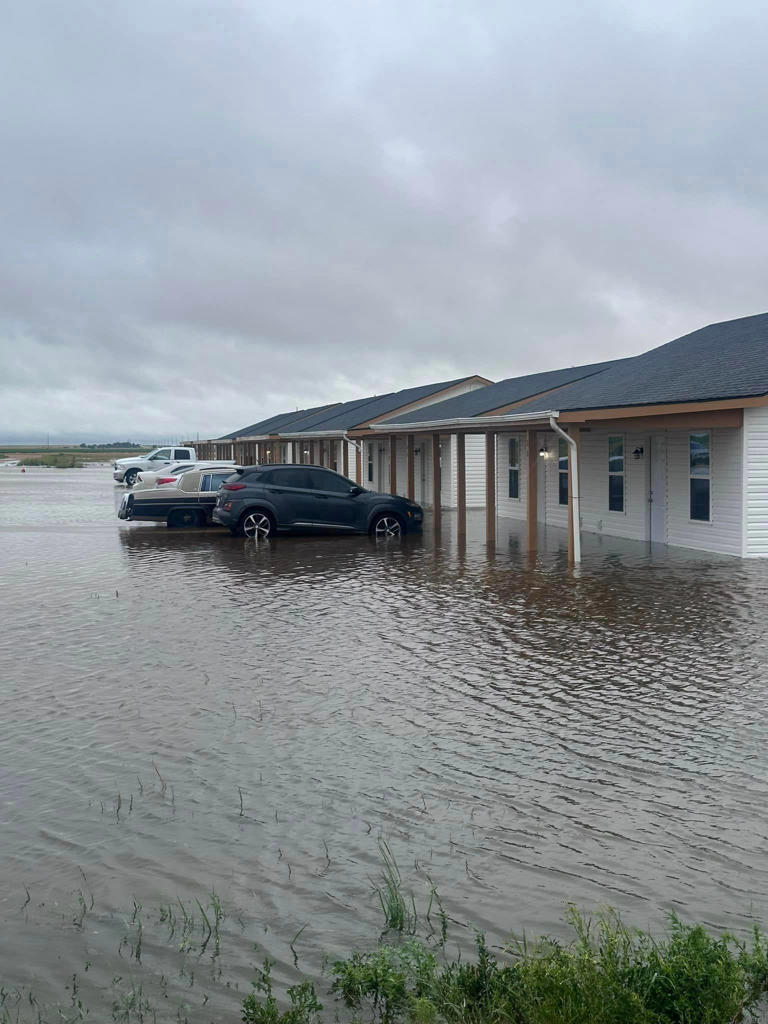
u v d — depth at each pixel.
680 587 14.91
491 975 4.23
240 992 4.31
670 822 5.98
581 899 5.05
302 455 48.03
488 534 21.67
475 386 35.47
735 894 5.08
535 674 9.66
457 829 5.92
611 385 22.02
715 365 19.70
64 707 8.60
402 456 37.41
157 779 6.82
